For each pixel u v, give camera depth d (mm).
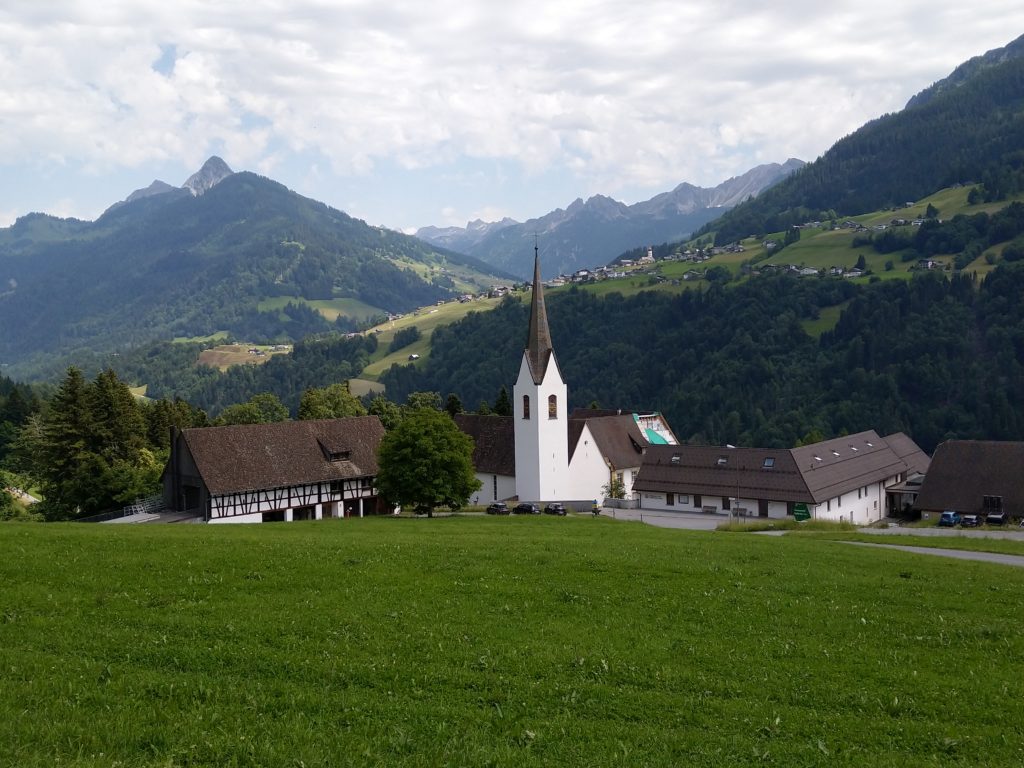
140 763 14695
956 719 19188
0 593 25406
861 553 45375
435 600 27203
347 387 138250
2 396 191250
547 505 86500
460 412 125562
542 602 27766
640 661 21969
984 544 56812
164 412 121188
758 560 39562
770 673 21688
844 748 17391
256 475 81438
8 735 15383
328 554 33906
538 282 95875
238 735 16094
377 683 19453
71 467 91250
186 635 22188
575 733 17328
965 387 192000
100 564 29922
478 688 19578
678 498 97062
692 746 17031
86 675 18891
